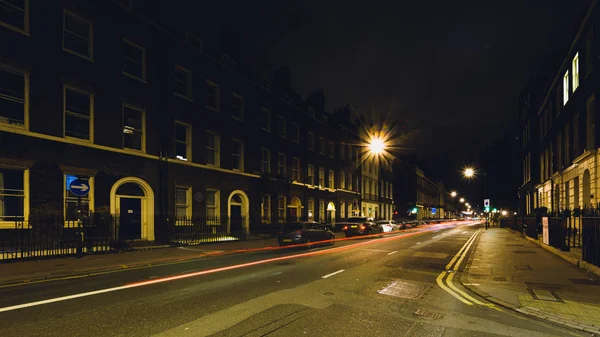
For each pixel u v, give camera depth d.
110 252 14.49
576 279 9.48
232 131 24.19
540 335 5.41
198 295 7.48
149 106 18.38
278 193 28.44
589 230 11.02
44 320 5.74
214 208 22.41
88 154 15.33
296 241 17.23
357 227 26.06
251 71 27.44
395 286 8.72
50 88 14.17
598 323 5.88
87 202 15.23
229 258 13.82
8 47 12.96
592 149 17.34
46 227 13.54
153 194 18.09
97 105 15.95
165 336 5.08
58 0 14.62
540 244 18.47
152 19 18.97
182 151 20.48
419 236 28.03
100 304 6.70
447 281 9.50
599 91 17.03
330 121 40.31
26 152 13.22
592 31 18.09
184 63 20.64
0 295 7.40
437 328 5.66
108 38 16.61
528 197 42.16
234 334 5.20
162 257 13.29
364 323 5.84
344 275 10.08
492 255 14.65
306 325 5.69
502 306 7.01
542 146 33.00
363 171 46.19
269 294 7.63
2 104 12.87
